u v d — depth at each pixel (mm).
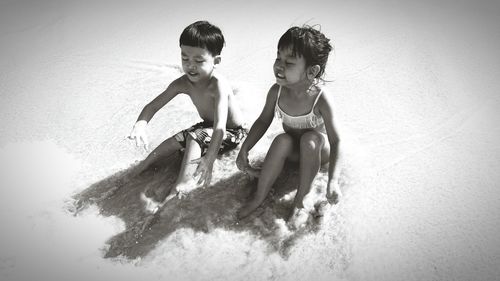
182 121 3125
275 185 2484
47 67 3932
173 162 2684
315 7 4996
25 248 2176
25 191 2547
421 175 2547
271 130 2957
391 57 3883
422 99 3291
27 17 4926
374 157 2703
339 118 3111
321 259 2059
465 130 2938
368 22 4570
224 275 1999
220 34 2393
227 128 2707
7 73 3834
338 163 2203
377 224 2223
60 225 2311
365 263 2029
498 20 4543
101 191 2531
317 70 2150
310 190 2301
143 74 3789
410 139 2867
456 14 4719
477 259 2025
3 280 2008
